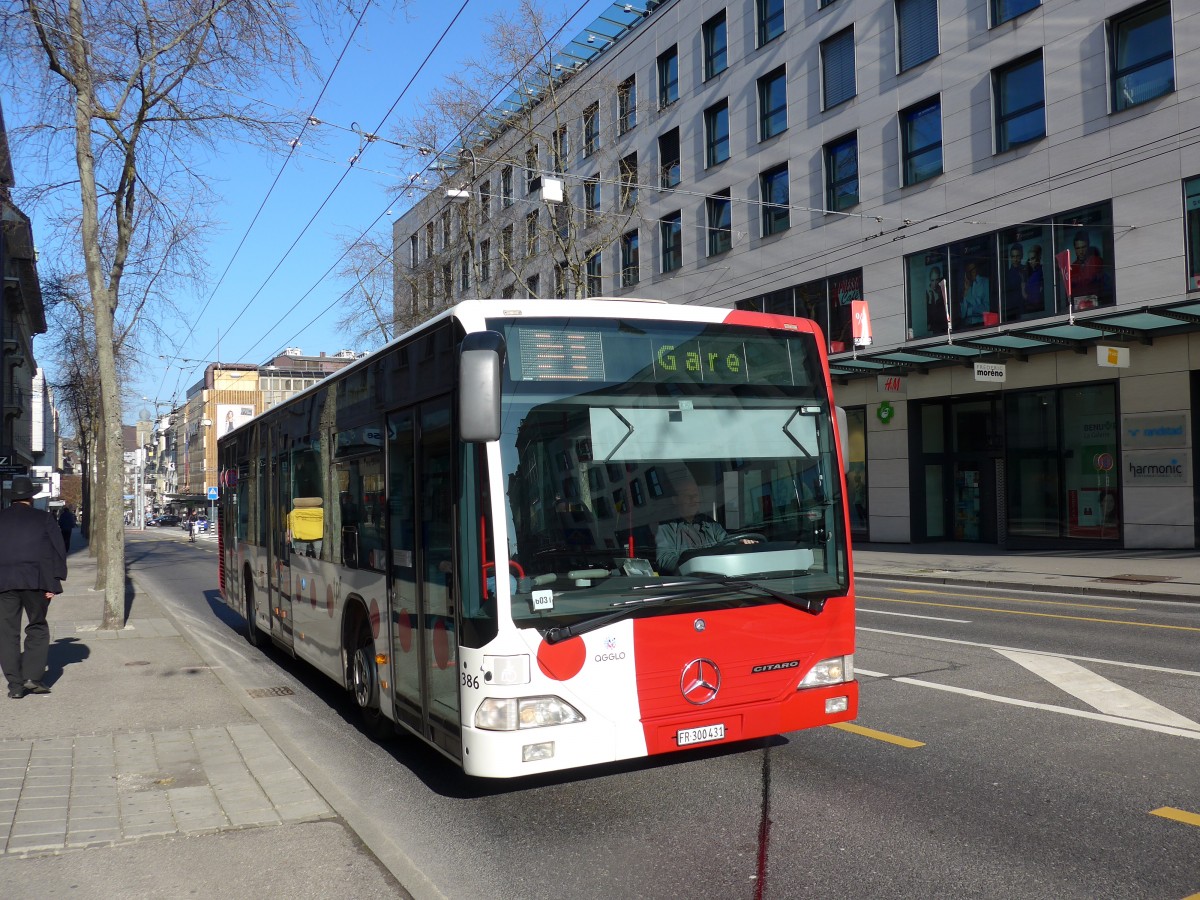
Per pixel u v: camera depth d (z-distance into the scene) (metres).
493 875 4.55
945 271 25.56
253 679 10.14
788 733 6.86
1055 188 22.67
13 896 4.17
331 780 5.82
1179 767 5.83
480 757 4.89
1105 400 22.72
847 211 28.52
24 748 6.61
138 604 17.39
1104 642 10.61
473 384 4.80
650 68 36.31
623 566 5.20
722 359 5.72
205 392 114.38
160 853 4.66
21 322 52.41
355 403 7.37
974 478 27.58
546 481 5.13
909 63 26.50
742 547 5.51
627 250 37.72
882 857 4.56
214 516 75.56
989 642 10.73
